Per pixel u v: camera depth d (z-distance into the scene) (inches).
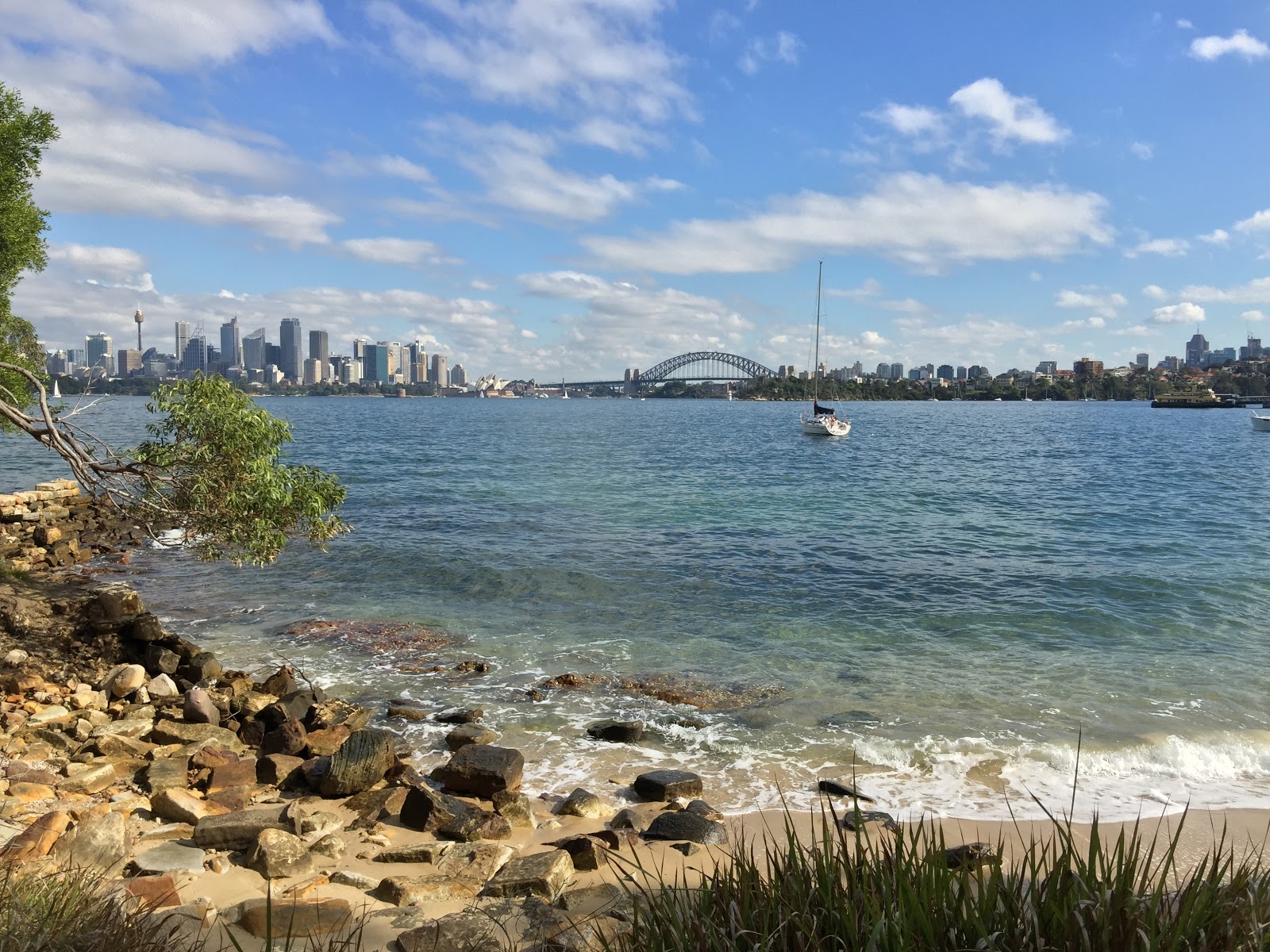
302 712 423.5
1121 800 328.8
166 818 288.8
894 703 452.8
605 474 1863.9
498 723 427.8
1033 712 436.5
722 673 507.5
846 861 137.2
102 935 161.5
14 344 772.0
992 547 947.3
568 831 304.3
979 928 117.6
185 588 735.7
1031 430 4579.2
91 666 487.5
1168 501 1412.4
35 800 294.2
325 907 219.9
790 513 1222.9
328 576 780.0
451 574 786.8
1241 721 423.2
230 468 517.0
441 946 198.2
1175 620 628.1
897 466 2192.4
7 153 698.8
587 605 676.7
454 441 3243.1
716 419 6402.6
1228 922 117.7
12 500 1021.8
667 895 141.4
